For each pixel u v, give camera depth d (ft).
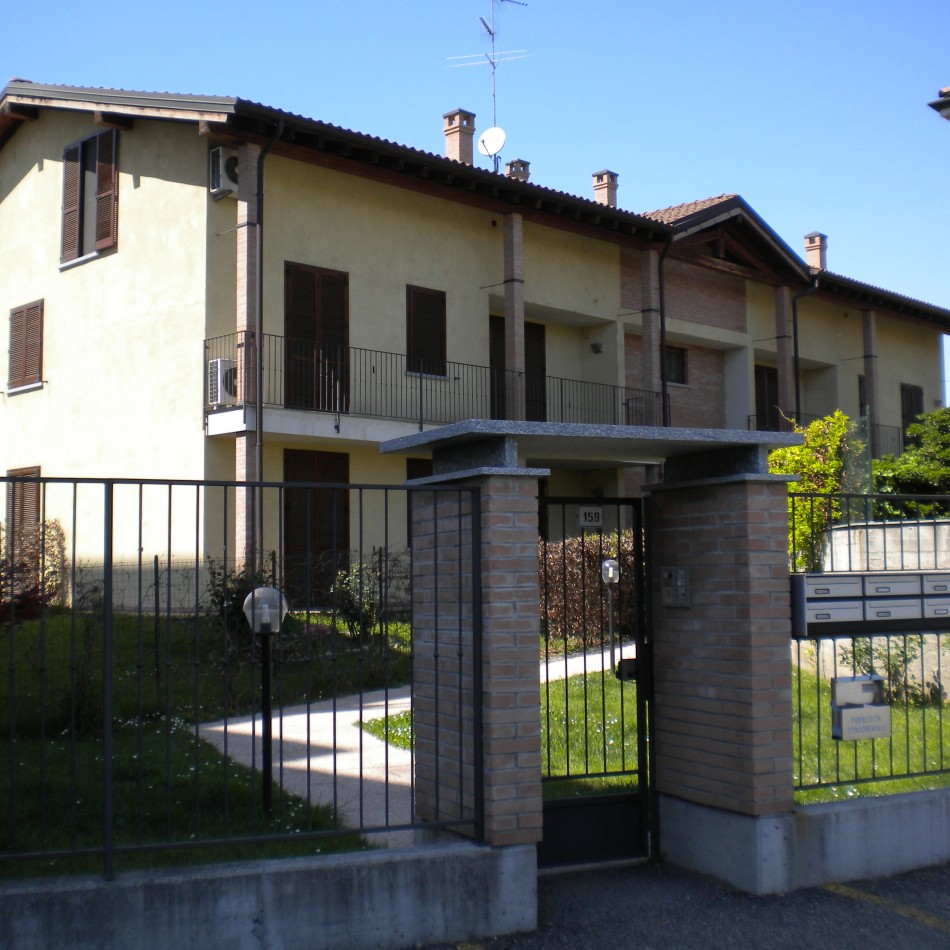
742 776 18.35
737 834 18.43
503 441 16.94
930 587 21.15
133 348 57.21
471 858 16.16
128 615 41.47
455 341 63.67
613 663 20.34
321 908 15.24
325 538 57.16
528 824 16.56
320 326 57.21
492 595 16.62
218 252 54.24
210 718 29.63
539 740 16.75
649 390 72.08
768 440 18.34
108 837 14.74
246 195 52.85
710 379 82.74
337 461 58.49
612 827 19.83
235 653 33.14
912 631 20.90
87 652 28.37
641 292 73.72
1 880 14.65
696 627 19.38
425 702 18.53
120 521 56.80
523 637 16.76
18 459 63.98
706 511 19.25
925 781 22.57
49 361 62.49
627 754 24.85
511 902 16.38
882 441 93.15
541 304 67.92
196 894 14.67
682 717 19.62
